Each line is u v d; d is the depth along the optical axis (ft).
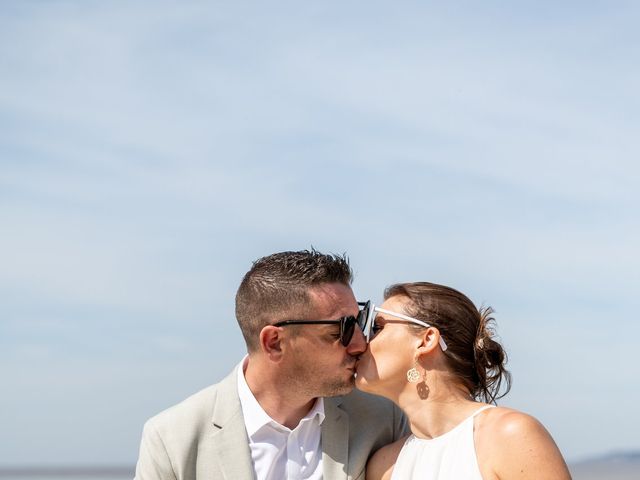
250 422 14.29
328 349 13.93
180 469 13.96
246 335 14.56
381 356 13.62
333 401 14.61
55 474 295.69
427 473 13.04
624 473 119.24
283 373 14.12
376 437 14.51
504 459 12.40
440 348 13.43
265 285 14.25
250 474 14.01
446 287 13.80
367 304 13.93
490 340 13.60
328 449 14.26
